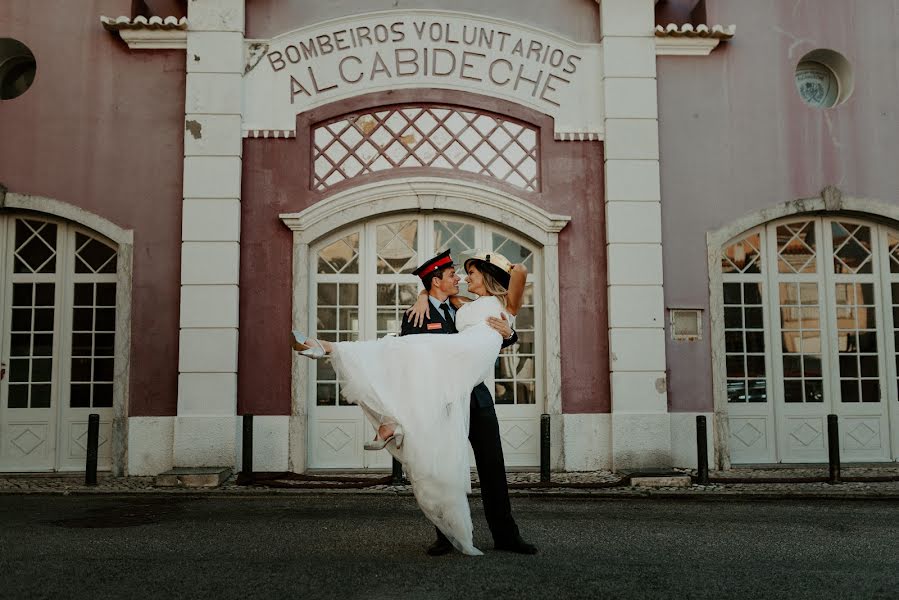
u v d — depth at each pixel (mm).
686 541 5121
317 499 7090
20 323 9133
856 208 9562
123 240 8977
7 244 9195
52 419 9031
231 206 8938
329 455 9055
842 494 7258
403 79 9359
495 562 4375
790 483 7883
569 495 7289
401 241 9344
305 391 8930
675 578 4105
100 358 9086
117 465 8703
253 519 5977
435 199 9164
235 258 8883
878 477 8047
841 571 4312
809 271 9766
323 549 4805
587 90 9500
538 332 9289
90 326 9133
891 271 9875
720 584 3996
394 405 4180
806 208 9508
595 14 9625
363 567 4277
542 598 3670
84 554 4695
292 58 9297
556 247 9211
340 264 9281
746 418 9492
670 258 9328
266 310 8984
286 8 9367
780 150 9586
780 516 6188
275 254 9062
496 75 9445
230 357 8742
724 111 9570
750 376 9555
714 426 9148
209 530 5500
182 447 8586
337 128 9336
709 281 9336
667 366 9180
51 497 7316
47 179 9078
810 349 9672
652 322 9078
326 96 9297
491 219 9211
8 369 9078
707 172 9484
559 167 9391
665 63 9578
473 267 4656
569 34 9594
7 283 9156
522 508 6598
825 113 9688
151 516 6145
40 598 3719
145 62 9234
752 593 3832
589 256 9289
